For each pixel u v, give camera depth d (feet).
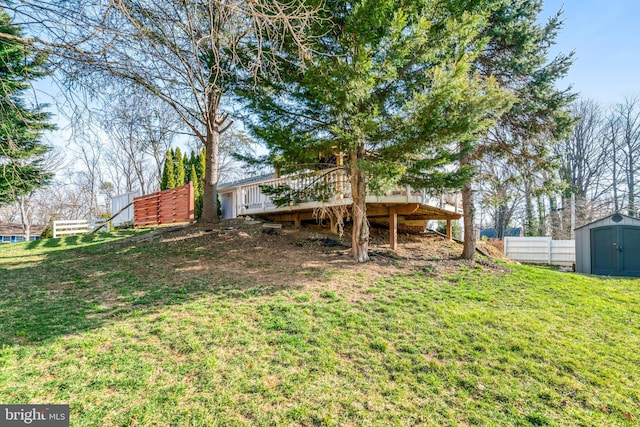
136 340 11.76
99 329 12.43
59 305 14.82
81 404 8.57
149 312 14.12
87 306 14.70
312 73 17.13
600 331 14.29
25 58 15.21
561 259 45.91
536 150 28.48
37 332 12.00
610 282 24.06
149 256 24.29
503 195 31.50
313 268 21.42
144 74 17.37
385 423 8.63
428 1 18.99
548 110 27.43
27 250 30.60
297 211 32.99
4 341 11.25
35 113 16.07
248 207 37.40
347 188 26.22
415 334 13.23
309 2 17.08
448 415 9.03
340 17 19.71
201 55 19.39
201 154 57.47
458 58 18.74
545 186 28.78
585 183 78.79
